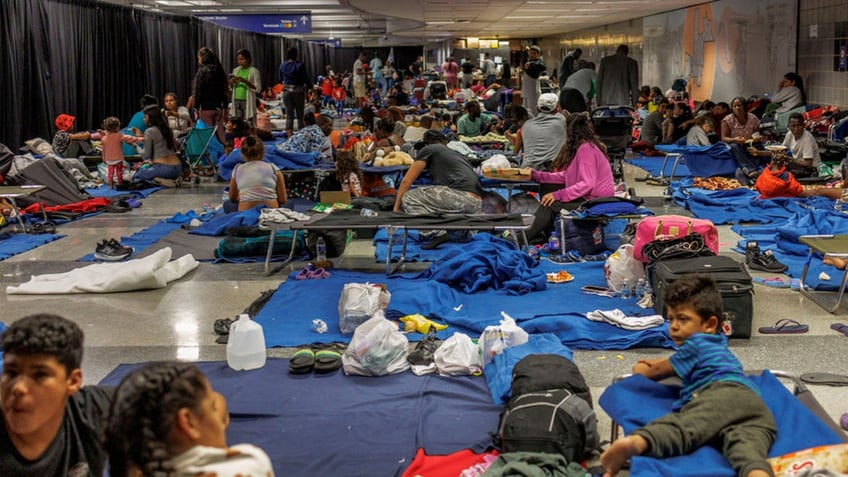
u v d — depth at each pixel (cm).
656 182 1276
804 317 608
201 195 1243
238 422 445
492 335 509
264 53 3238
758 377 359
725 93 2245
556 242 812
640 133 1716
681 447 305
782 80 1752
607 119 1211
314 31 3491
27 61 1405
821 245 621
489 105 2019
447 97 2434
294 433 429
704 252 618
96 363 539
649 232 644
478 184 863
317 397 474
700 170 1270
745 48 2111
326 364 512
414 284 660
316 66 4378
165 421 201
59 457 278
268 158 1110
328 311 630
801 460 298
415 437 422
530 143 1029
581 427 392
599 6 2114
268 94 2650
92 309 657
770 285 689
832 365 516
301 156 1128
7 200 1027
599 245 803
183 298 685
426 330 581
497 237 804
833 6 1695
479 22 2686
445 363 504
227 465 201
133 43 1844
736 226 939
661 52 2725
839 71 1678
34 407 259
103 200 1119
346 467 393
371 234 919
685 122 1605
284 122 2089
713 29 2289
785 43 1908
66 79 1541
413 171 853
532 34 3859
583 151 838
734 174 1263
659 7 2322
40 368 259
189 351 559
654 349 550
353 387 489
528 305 628
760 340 562
